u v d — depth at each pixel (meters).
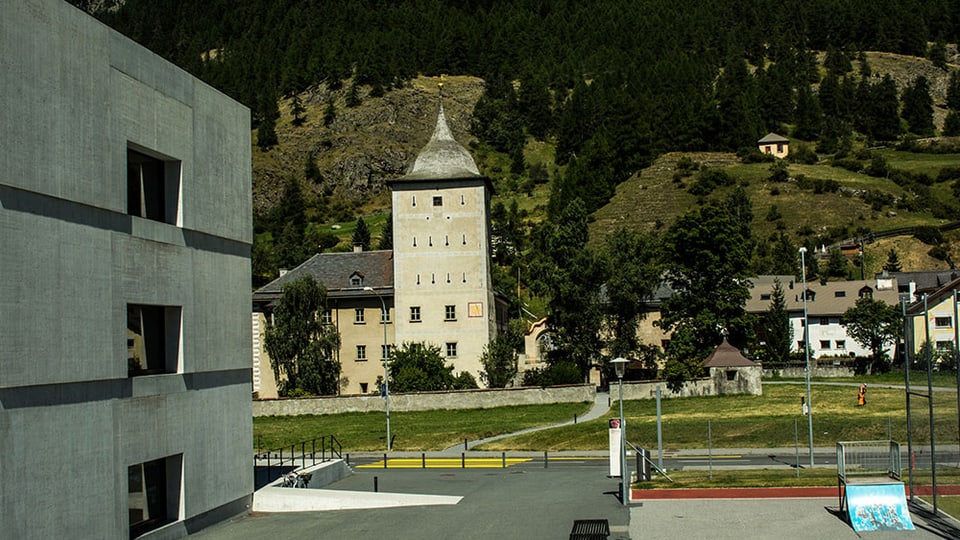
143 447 28.67
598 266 92.81
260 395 93.38
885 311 99.62
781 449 55.28
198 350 32.28
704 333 89.31
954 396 31.70
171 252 30.67
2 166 22.91
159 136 30.16
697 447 57.34
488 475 47.75
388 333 94.44
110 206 27.20
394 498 36.50
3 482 22.72
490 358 88.06
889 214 186.00
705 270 88.88
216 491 33.28
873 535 28.20
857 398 73.19
